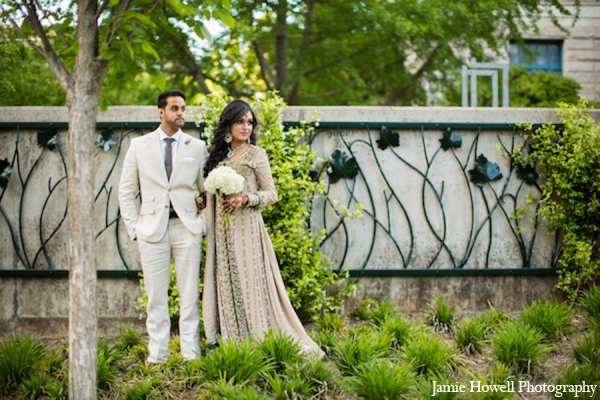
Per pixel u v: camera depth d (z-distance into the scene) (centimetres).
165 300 372
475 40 959
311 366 337
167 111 364
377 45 1036
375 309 460
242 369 329
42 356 371
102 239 474
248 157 380
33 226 474
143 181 367
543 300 493
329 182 481
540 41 1191
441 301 456
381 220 488
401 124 482
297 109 481
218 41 915
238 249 373
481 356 390
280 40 990
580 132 467
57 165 474
